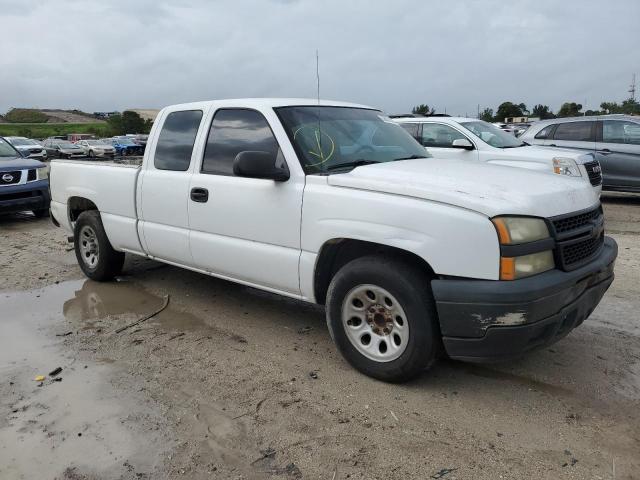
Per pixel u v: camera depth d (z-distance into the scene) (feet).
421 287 11.00
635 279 19.27
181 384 12.20
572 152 29.09
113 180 18.15
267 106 14.10
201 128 15.49
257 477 9.04
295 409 11.03
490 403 11.12
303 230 12.69
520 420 10.50
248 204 13.80
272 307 17.17
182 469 9.28
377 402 11.23
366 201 11.50
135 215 17.51
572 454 9.43
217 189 14.57
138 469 9.31
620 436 9.93
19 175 34.01
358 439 9.98
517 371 12.47
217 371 12.80
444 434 10.08
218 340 14.64
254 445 9.89
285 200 13.00
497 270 10.16
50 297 18.60
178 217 15.88
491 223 10.16
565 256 10.86
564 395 11.39
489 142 29.78
